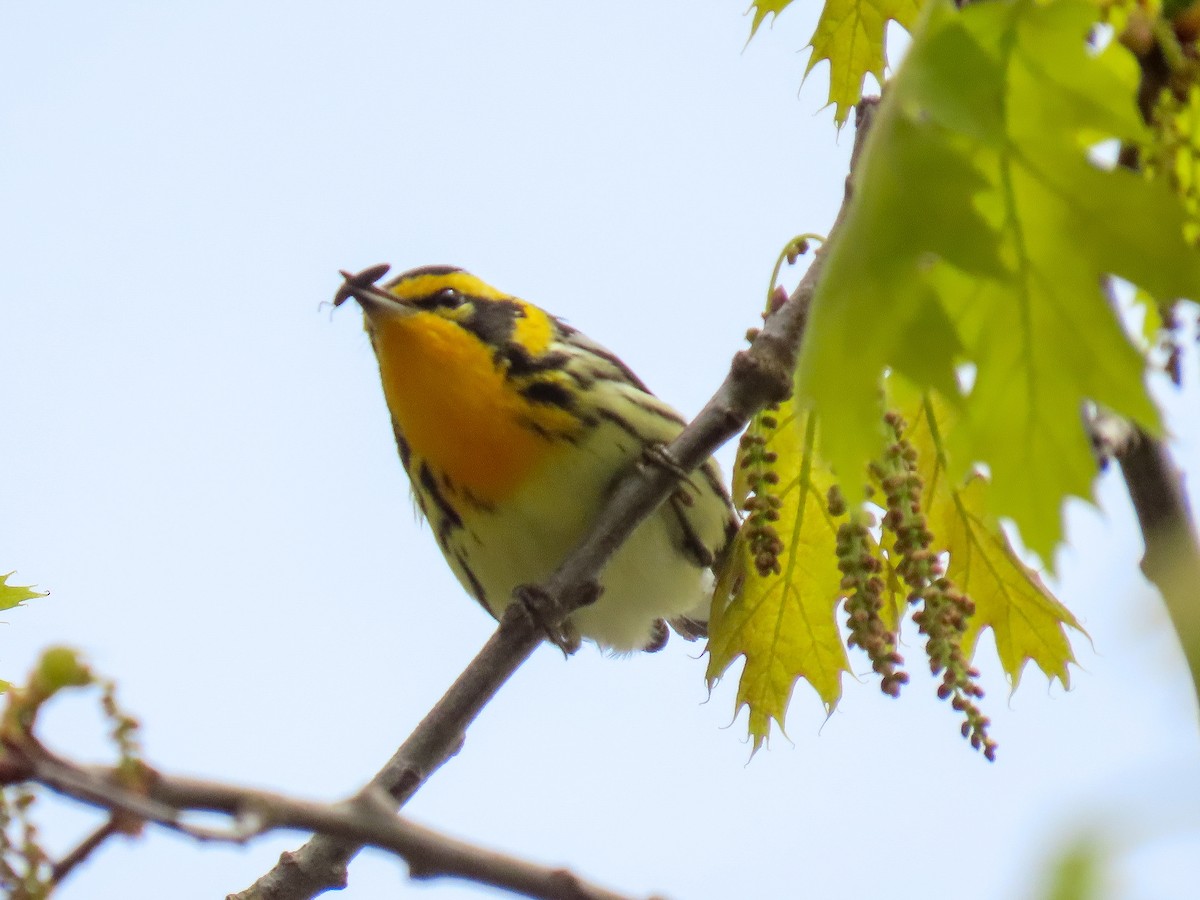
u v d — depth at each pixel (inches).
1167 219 226.7
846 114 414.3
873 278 216.1
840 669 413.7
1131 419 229.6
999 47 223.3
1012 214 231.1
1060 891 151.2
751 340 386.9
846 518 357.1
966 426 234.5
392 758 365.7
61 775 183.8
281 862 331.3
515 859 207.2
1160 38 239.9
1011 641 387.9
